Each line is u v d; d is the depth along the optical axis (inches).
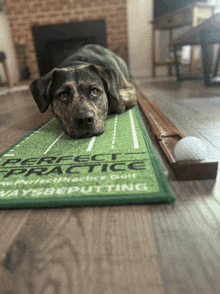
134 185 31.6
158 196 28.8
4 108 108.3
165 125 58.6
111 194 30.0
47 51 214.2
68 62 71.9
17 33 208.7
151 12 209.3
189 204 28.6
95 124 54.4
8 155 46.3
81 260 21.7
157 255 21.7
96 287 18.9
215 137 50.0
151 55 226.4
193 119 65.8
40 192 31.7
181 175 33.6
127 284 19.0
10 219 28.3
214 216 26.4
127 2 205.8
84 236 24.7
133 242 23.4
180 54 221.3
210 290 18.1
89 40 213.0
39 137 57.8
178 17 160.2
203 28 117.1
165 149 42.7
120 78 77.7
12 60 216.2
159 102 94.3
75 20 205.5
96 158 41.5
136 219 26.8
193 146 33.8
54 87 58.3
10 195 31.5
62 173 36.8
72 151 46.1
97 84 58.3
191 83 152.6
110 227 25.8
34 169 39.0
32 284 19.6
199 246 22.4
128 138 51.1
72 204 29.5
